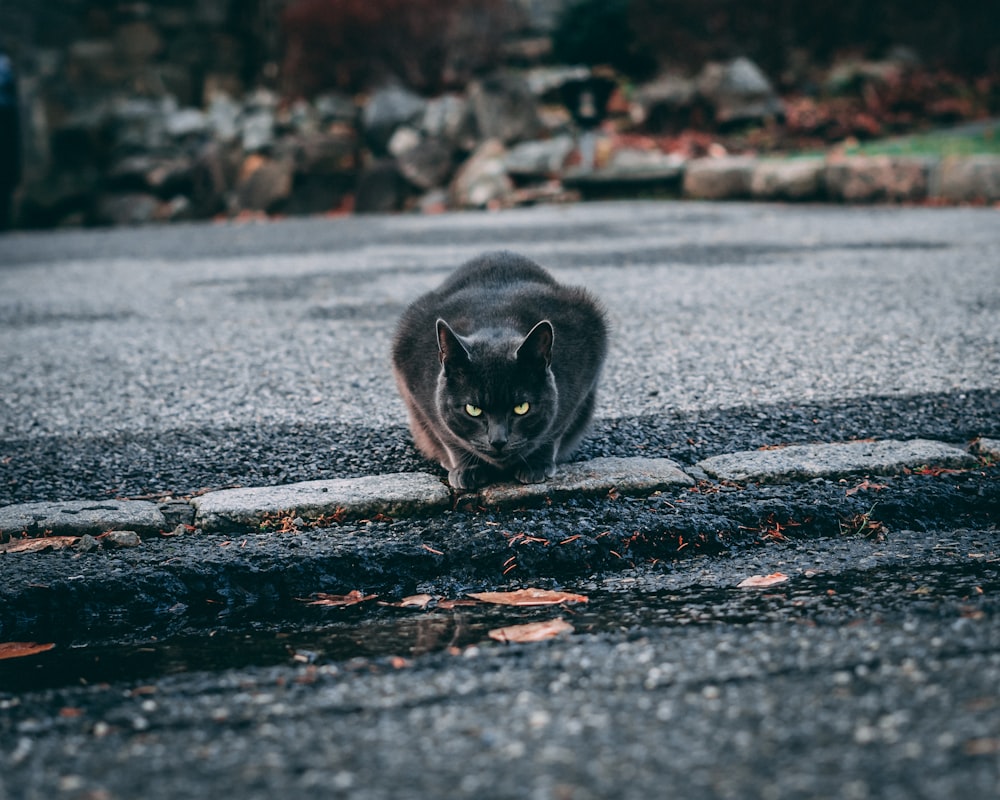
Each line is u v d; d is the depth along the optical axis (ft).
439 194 51.19
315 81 60.54
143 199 56.70
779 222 37.04
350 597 11.27
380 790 6.77
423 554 11.72
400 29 58.65
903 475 13.20
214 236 43.62
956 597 9.89
